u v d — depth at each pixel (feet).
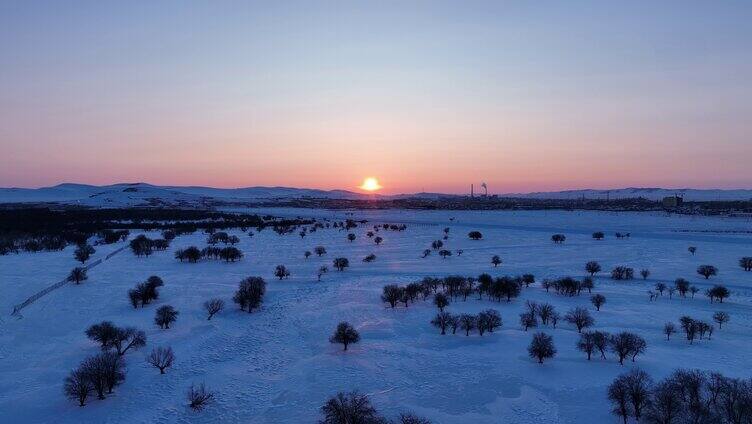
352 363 168.86
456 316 205.98
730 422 116.26
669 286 284.82
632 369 155.43
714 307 238.89
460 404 138.92
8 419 131.64
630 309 234.58
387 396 144.36
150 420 132.98
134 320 218.59
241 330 209.67
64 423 130.52
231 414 136.56
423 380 154.71
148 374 161.27
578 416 130.41
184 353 179.73
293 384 154.61
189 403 142.41
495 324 200.75
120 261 375.45
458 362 168.25
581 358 168.55
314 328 210.38
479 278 279.28
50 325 209.97
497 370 160.45
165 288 279.69
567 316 209.05
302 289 284.82
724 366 159.22
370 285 293.43
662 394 122.11
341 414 122.52
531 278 289.74
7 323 210.38
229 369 167.63
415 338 194.90
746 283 294.05
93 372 144.77
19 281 287.28
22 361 170.91
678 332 198.59
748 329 203.00
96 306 239.91
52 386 150.71
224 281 303.68
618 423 125.39
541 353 164.55
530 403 138.51
